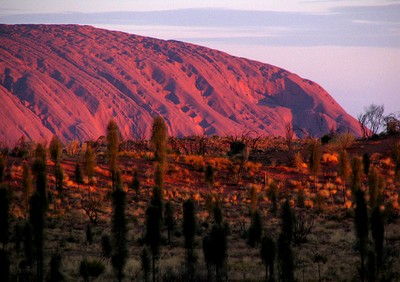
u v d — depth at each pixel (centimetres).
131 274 4875
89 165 9381
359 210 4466
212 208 7638
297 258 5366
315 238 6600
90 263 4988
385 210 7388
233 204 9094
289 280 4328
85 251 5916
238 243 6309
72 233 6850
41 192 5675
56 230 6956
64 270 4981
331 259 5462
